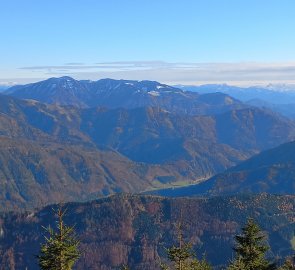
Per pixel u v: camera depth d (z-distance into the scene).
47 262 54.34
